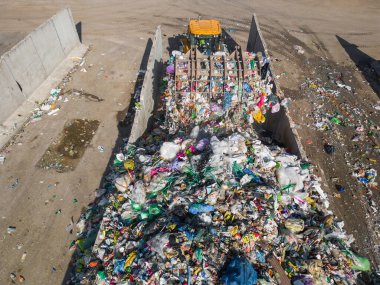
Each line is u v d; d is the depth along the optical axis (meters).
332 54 17.03
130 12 20.25
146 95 11.52
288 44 17.64
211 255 6.69
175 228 7.10
